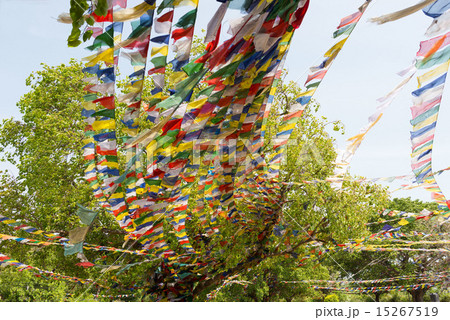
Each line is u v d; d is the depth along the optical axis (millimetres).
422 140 2709
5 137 9891
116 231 8289
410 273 18906
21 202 9227
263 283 16125
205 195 4199
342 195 8023
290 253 7906
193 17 1752
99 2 1546
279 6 1881
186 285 5738
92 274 8219
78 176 9102
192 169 3168
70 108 9258
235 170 3287
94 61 1815
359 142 3348
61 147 9172
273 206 6234
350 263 21812
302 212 8047
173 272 5660
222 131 2682
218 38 1894
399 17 1936
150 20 1719
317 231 8320
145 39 1778
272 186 5613
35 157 9125
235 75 2301
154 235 3436
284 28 2043
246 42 2035
